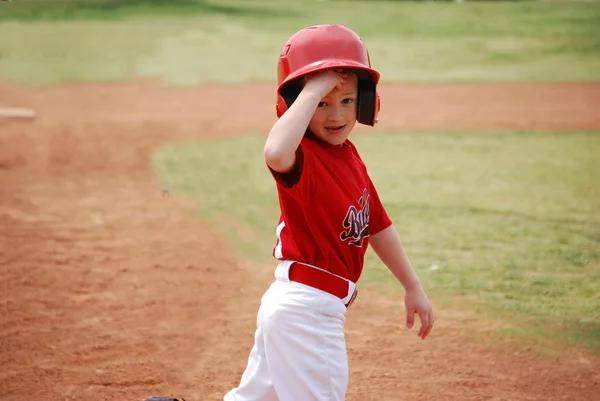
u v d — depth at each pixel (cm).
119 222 2430
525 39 7494
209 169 3138
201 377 1445
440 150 3516
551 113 4462
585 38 7456
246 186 2870
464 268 2016
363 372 1466
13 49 6781
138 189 2834
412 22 8556
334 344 963
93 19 8619
